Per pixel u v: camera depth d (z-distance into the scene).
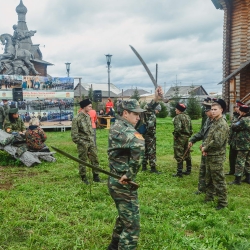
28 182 7.59
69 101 20.31
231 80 20.38
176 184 7.60
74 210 5.64
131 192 3.54
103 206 5.73
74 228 4.82
